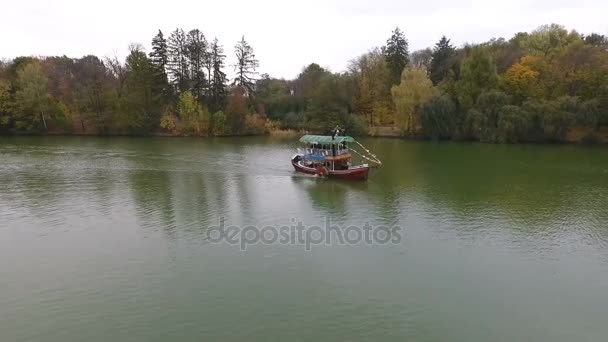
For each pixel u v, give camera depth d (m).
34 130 95.56
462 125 82.25
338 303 20.05
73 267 23.97
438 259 24.78
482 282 22.09
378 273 23.05
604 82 72.12
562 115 72.50
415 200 37.06
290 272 23.20
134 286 21.78
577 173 48.81
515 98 80.12
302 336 17.58
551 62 82.62
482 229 29.59
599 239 27.75
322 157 48.19
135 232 29.39
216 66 102.06
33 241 27.80
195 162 58.22
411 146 76.88
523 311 19.45
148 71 97.25
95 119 96.56
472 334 17.75
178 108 99.06
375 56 108.12
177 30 99.81
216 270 23.47
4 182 44.44
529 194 38.88
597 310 19.56
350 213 33.47
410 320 18.70
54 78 107.12
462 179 45.97
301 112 109.25
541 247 26.53
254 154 66.69
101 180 45.75
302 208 34.91
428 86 89.38
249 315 19.11
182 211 34.19
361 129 96.62
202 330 18.02
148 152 68.44
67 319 18.94
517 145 74.94
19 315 19.28
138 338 17.53
